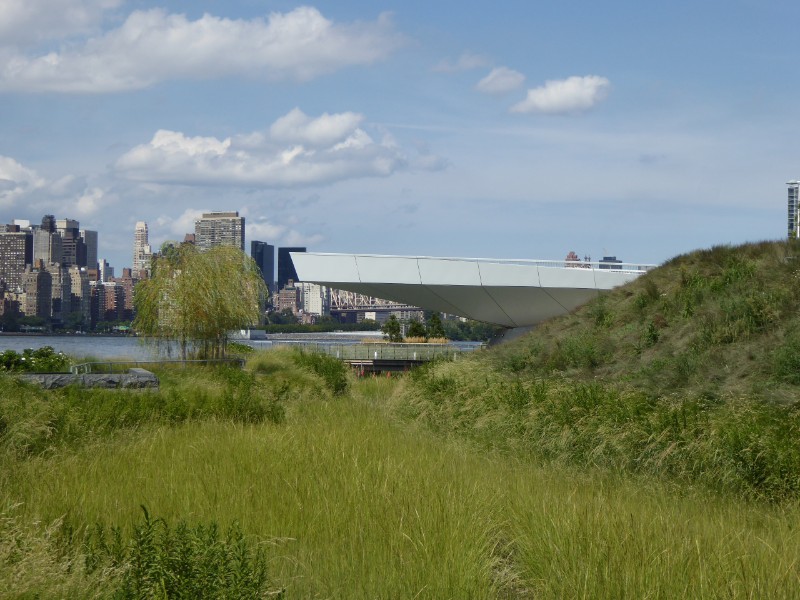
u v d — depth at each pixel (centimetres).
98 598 528
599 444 1317
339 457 1045
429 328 9125
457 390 2022
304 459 1028
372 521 755
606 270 4347
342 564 652
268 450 1092
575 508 770
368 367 4744
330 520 759
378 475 927
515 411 1619
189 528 695
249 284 3512
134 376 2084
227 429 1396
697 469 1142
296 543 719
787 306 1944
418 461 1081
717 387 1638
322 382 2652
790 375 1574
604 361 2208
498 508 837
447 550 655
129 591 520
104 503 798
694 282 2459
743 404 1397
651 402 1528
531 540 715
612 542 669
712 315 2062
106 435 1300
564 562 640
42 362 2486
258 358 3266
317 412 1895
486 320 4653
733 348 1841
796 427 1188
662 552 642
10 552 562
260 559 579
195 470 970
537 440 1427
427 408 1958
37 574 523
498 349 2889
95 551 607
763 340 1803
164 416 1545
